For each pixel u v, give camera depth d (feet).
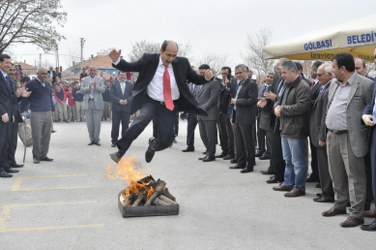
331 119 16.90
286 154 21.74
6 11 108.78
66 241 15.14
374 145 15.48
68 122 64.64
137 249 14.37
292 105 20.33
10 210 18.94
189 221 17.30
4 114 24.88
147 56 16.97
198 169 28.09
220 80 30.53
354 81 16.35
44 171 27.43
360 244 14.66
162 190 18.57
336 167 17.44
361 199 16.34
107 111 67.00
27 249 14.42
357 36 18.54
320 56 25.35
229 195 21.39
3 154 26.27
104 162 30.55
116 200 20.54
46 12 112.27
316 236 15.47
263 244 14.75
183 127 56.85
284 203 19.85
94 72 38.52
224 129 32.22
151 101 17.25
